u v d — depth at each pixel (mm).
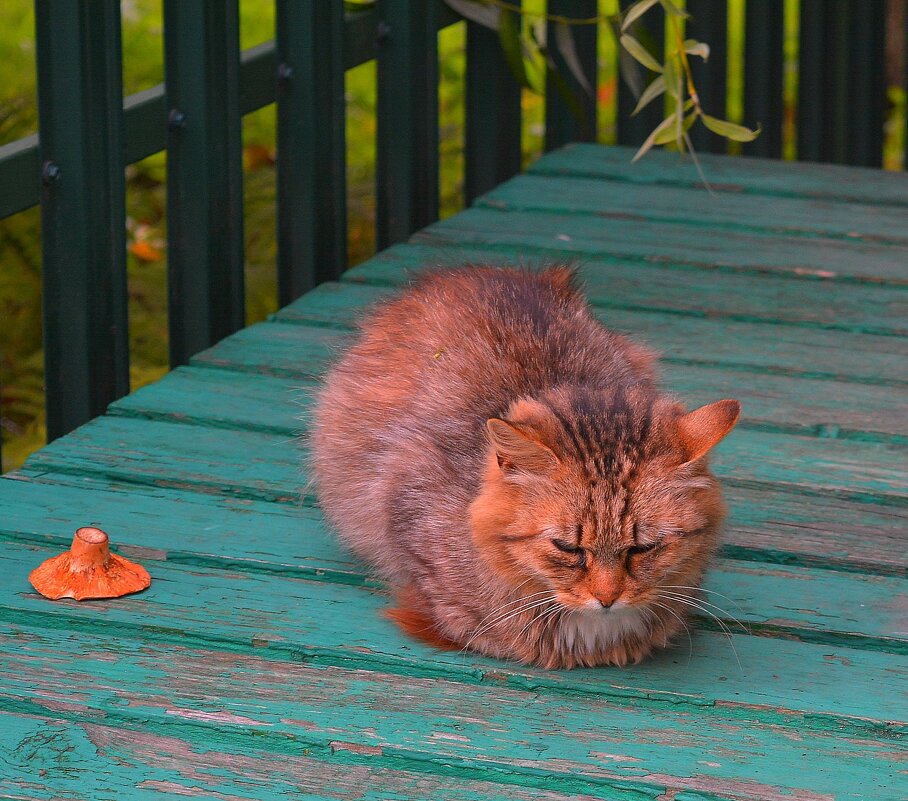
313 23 5414
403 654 3113
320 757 2773
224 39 4977
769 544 3650
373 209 7547
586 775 2709
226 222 5164
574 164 7172
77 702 2891
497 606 3068
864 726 2900
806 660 3156
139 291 6812
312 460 3803
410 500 3215
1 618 3227
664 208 6539
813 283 5707
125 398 4508
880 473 4094
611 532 2873
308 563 3504
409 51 6051
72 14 4293
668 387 4574
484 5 6562
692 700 2973
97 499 3826
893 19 10922
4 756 2721
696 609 3324
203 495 3891
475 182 7078
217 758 2748
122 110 4609
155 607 3270
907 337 5199
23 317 6875
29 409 6477
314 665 3096
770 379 4789
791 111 11094
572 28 7375
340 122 5727
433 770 2748
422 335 3703
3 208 4312
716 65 7848
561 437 2924
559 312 3811
